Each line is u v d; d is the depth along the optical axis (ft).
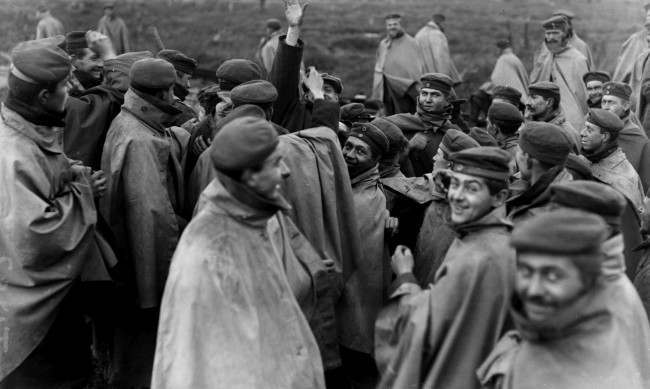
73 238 14.87
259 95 15.93
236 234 12.43
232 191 12.37
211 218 12.40
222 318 12.01
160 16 68.23
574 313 10.39
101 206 16.17
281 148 15.55
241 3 68.28
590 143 19.25
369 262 16.53
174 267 12.28
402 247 13.92
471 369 11.81
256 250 12.59
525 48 65.82
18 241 14.34
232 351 11.93
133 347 16.96
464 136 15.88
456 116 27.81
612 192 11.53
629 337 11.09
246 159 12.04
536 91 23.45
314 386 12.82
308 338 13.08
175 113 16.66
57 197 14.96
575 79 36.52
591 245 10.07
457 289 11.93
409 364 12.07
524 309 10.76
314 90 18.07
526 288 10.35
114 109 17.33
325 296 14.92
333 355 15.07
